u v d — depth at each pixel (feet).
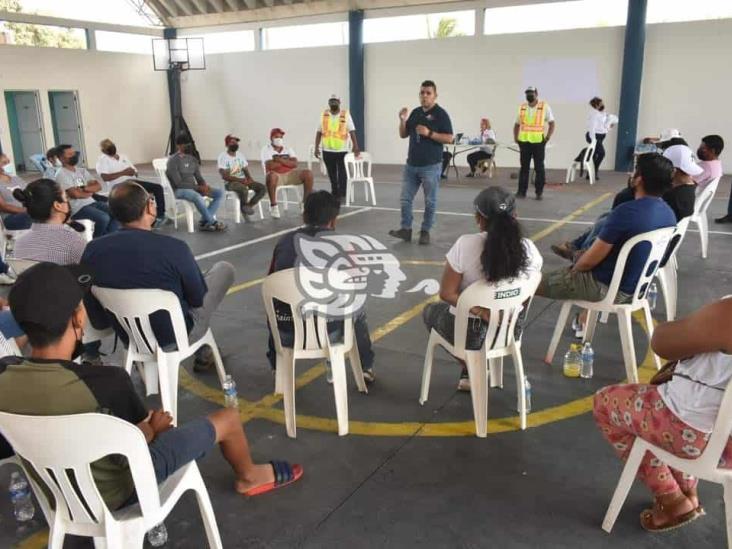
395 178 39.58
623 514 7.32
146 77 54.39
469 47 43.78
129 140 53.57
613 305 10.44
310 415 9.80
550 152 42.96
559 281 10.73
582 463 8.36
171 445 6.16
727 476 5.94
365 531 7.11
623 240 10.05
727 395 5.67
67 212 11.15
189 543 6.96
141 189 9.35
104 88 50.85
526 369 11.31
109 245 8.89
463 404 10.07
